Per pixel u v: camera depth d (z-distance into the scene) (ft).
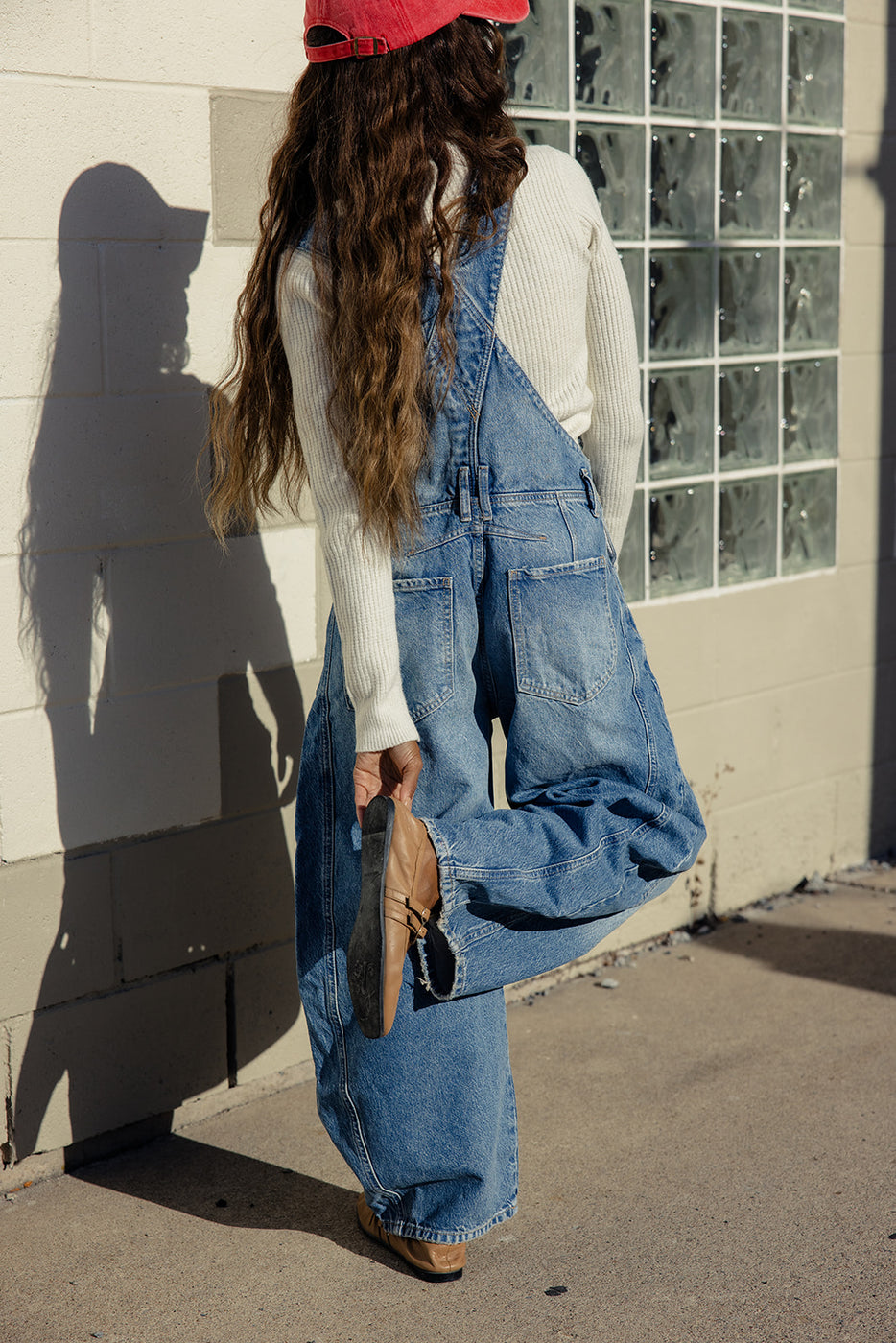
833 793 12.43
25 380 6.97
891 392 12.22
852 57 11.37
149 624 7.68
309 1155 7.93
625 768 5.93
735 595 11.09
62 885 7.51
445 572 5.70
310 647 8.51
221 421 7.63
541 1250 6.86
